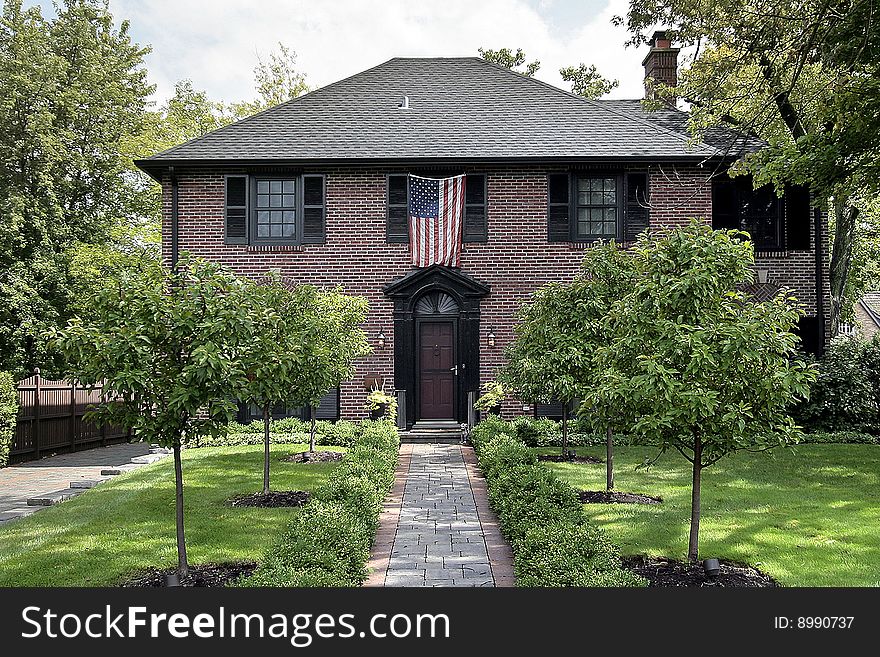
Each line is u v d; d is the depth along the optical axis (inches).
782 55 644.1
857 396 684.7
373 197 739.4
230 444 665.0
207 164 728.3
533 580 235.5
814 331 724.0
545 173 738.8
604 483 455.8
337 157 727.7
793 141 587.2
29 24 1083.3
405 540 337.4
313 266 736.3
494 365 730.2
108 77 1136.2
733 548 303.6
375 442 511.5
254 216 743.1
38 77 1027.3
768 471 500.4
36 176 1000.9
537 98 827.4
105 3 1187.9
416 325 740.0
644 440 287.7
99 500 425.1
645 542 313.0
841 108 528.4
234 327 268.4
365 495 344.8
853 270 949.8
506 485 374.0
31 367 894.4
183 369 262.1
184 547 278.2
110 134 1106.7
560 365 459.2
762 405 273.7
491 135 765.9
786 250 728.3
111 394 264.2
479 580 274.8
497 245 737.0
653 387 262.2
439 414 738.2
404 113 801.6
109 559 299.9
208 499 419.5
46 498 450.6
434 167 739.4
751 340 259.8
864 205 831.1
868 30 475.8
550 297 478.9
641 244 308.3
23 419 703.7
